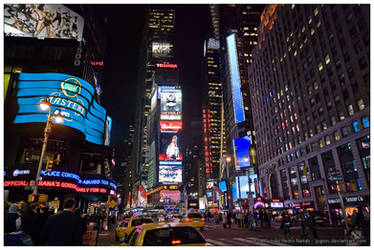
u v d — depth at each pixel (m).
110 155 51.12
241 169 98.88
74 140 42.06
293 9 64.81
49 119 17.38
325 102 51.03
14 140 37.84
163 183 172.12
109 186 46.34
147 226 6.57
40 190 35.56
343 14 46.06
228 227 29.88
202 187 194.62
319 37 53.38
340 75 46.94
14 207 8.13
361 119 41.41
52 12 67.38
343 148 45.53
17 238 7.25
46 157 38.50
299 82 61.06
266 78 81.25
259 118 86.31
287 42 67.50
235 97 115.88
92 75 61.22
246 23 130.25
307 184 56.44
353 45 43.56
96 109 52.53
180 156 184.62
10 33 50.94
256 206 55.75
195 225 25.36
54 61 47.22
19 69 45.34
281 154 68.94
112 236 21.19
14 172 34.25
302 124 59.50
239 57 122.06
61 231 4.84
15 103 39.66
